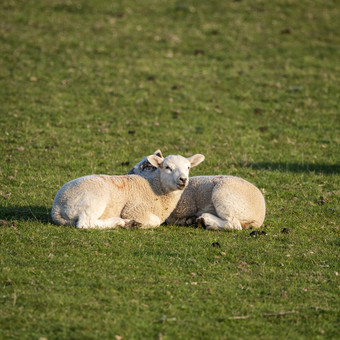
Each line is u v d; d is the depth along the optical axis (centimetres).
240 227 1703
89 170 2412
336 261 1498
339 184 2320
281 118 3359
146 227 1670
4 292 1209
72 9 5116
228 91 3769
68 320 1103
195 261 1433
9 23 4694
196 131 3097
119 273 1333
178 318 1137
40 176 2255
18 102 3356
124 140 2898
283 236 1677
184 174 1642
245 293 1271
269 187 2241
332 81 3950
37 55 4128
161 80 3875
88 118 3209
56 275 1298
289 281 1350
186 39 4634
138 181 1698
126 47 4409
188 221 1791
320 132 3139
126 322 1107
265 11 5212
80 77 3828
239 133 3095
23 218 1717
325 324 1148
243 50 4481
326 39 4706
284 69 4156
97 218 1602
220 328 1111
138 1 5394
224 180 1747
